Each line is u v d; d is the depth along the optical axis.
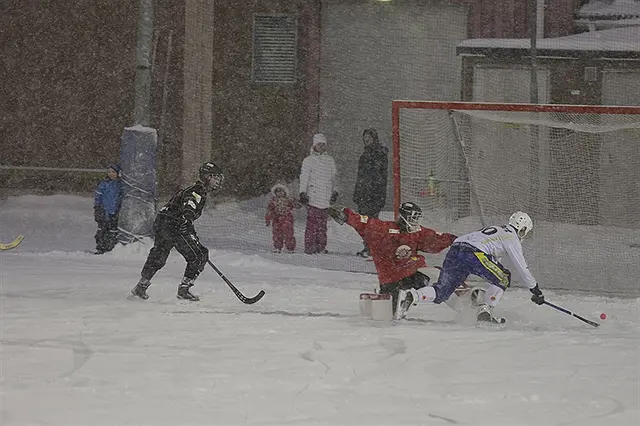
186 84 51.19
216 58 53.88
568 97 49.03
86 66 53.56
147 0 35.16
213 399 12.51
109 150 53.47
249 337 17.25
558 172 33.81
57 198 50.97
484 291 19.94
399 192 28.78
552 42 49.66
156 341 16.70
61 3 53.47
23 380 13.49
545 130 33.97
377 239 20.19
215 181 22.30
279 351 15.84
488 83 49.22
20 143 53.50
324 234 36.66
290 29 53.81
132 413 11.71
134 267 30.62
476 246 19.61
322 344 16.53
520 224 19.88
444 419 11.66
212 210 49.62
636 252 31.30
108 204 34.50
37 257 33.06
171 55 51.94
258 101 53.88
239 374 14.02
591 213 33.56
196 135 51.47
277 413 11.81
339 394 12.88
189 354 15.49
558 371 14.59
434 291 19.62
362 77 53.72
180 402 12.32
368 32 53.56
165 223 22.30
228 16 53.78
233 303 22.33
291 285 26.45
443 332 18.06
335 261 34.72
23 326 18.19
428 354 15.79
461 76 49.81
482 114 28.77
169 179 51.75
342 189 53.47
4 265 30.14
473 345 16.70
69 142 53.50
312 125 53.66
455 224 30.45
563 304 23.66
